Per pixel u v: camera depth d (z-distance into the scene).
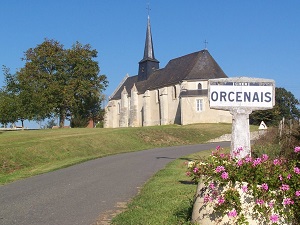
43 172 17.62
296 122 21.92
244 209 5.88
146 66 77.00
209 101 9.10
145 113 71.19
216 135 46.94
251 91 9.04
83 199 10.63
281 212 5.75
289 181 5.83
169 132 44.81
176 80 63.78
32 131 46.75
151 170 17.11
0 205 10.10
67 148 29.44
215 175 6.18
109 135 37.78
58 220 8.26
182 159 21.30
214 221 6.12
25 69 58.66
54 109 58.94
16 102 54.06
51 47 60.00
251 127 49.72
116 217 8.20
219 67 64.25
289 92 78.38
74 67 60.31
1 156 22.91
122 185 13.01
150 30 78.12
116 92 88.38
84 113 65.50
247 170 6.02
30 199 10.85
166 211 8.16
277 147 16.42
